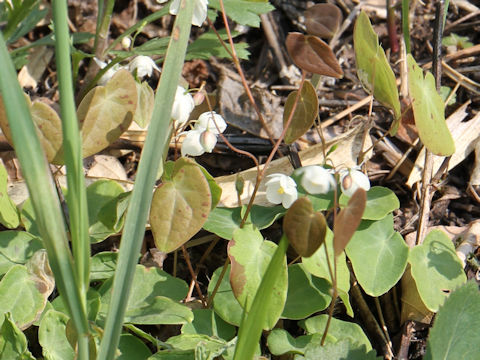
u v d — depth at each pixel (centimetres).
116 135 68
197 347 65
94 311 67
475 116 79
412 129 79
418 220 75
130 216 61
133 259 60
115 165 76
